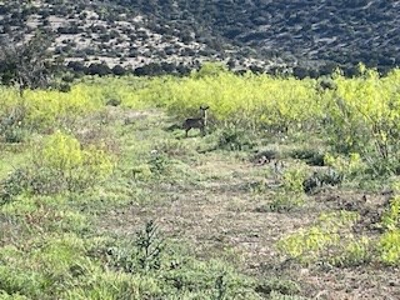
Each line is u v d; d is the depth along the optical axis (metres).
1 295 7.56
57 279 8.27
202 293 7.92
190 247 10.50
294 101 24.95
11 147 21.16
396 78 18.91
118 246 9.81
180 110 30.98
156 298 7.77
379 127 16.97
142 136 26.98
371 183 14.84
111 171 16.28
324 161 17.77
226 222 12.38
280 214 13.01
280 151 20.53
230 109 25.97
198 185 16.11
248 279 8.74
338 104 19.06
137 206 13.74
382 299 8.23
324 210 13.11
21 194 13.83
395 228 9.91
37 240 10.13
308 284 8.79
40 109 26.69
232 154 21.03
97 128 27.33
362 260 9.68
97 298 7.55
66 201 13.69
